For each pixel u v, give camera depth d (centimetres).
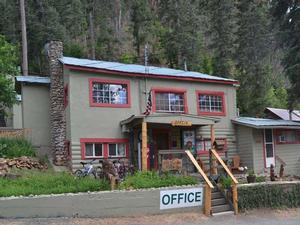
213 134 2595
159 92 2659
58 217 1532
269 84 4809
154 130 2641
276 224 1702
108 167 1778
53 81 2608
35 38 4931
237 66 4712
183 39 5081
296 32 3169
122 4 7219
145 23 6394
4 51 3006
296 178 2459
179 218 1672
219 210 1806
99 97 2473
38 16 5031
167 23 5550
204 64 5328
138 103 2580
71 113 2378
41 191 1594
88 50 5975
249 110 4625
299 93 3088
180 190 1756
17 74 3191
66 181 1773
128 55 6216
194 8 5381
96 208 1591
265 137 2888
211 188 1788
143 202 1673
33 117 2708
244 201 1873
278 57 4275
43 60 4953
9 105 2944
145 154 2309
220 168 2116
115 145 2491
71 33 5703
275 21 3394
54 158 2514
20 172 2095
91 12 6556
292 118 3412
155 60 5847
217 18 4906
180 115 2456
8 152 2306
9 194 1543
